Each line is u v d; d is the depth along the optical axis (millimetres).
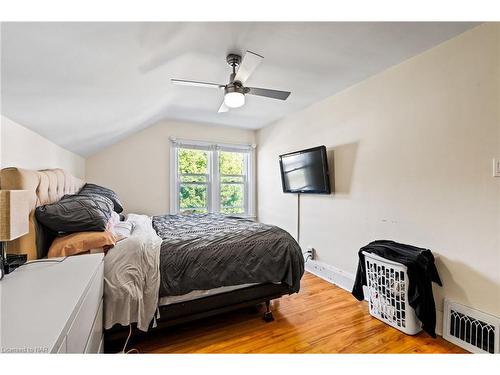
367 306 2299
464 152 1722
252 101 3066
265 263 1966
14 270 1106
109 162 3557
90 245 1438
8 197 919
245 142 4480
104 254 1461
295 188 3381
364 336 1826
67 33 1074
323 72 2277
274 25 1542
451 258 1796
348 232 2682
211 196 4250
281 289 2086
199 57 1912
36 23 952
